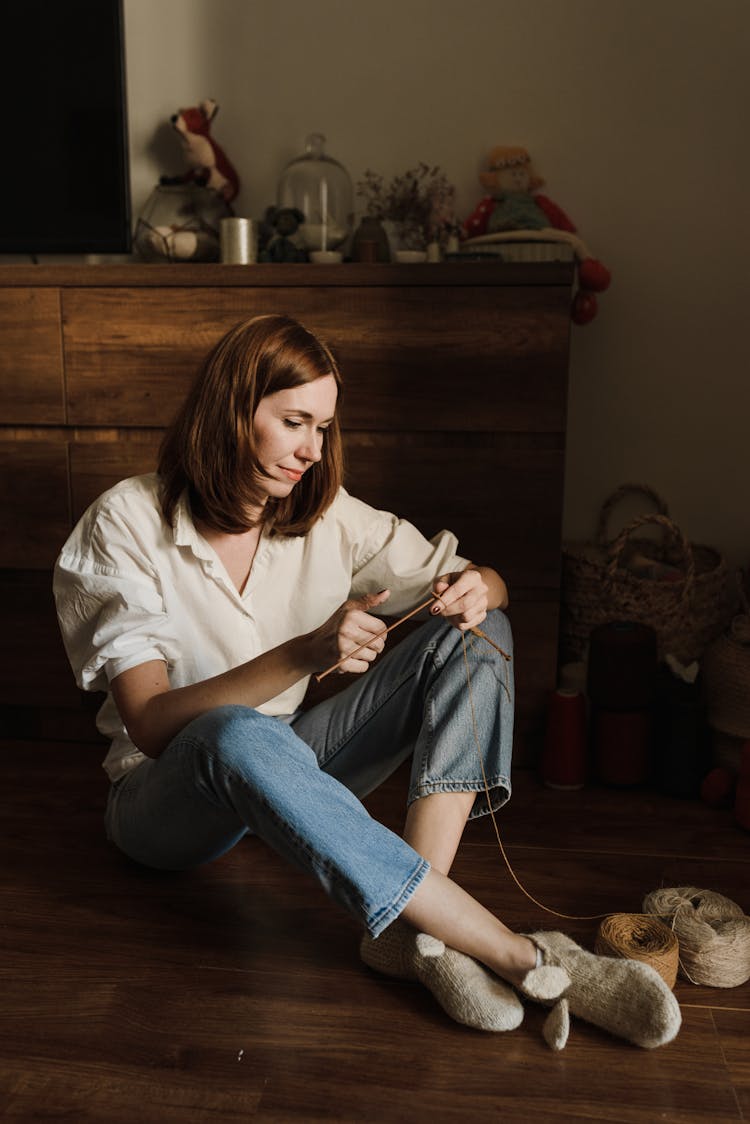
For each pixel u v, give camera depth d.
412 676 1.50
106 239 2.36
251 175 2.52
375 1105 1.22
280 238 2.24
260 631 1.57
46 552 2.28
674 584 2.26
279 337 1.34
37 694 2.34
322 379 1.35
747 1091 1.24
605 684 2.08
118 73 2.27
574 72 2.37
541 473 2.09
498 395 2.07
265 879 1.73
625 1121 1.19
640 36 2.33
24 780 2.15
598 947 1.44
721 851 1.83
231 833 1.46
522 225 2.33
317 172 2.32
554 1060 1.29
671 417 2.49
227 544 1.50
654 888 1.70
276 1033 1.35
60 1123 1.20
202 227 2.34
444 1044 1.32
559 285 2.01
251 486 1.39
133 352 2.15
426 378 2.08
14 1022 1.38
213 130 2.51
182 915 1.62
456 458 2.11
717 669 2.11
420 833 1.41
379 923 1.27
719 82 2.32
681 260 2.41
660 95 2.35
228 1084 1.26
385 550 1.60
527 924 1.59
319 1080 1.26
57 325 2.17
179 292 2.11
